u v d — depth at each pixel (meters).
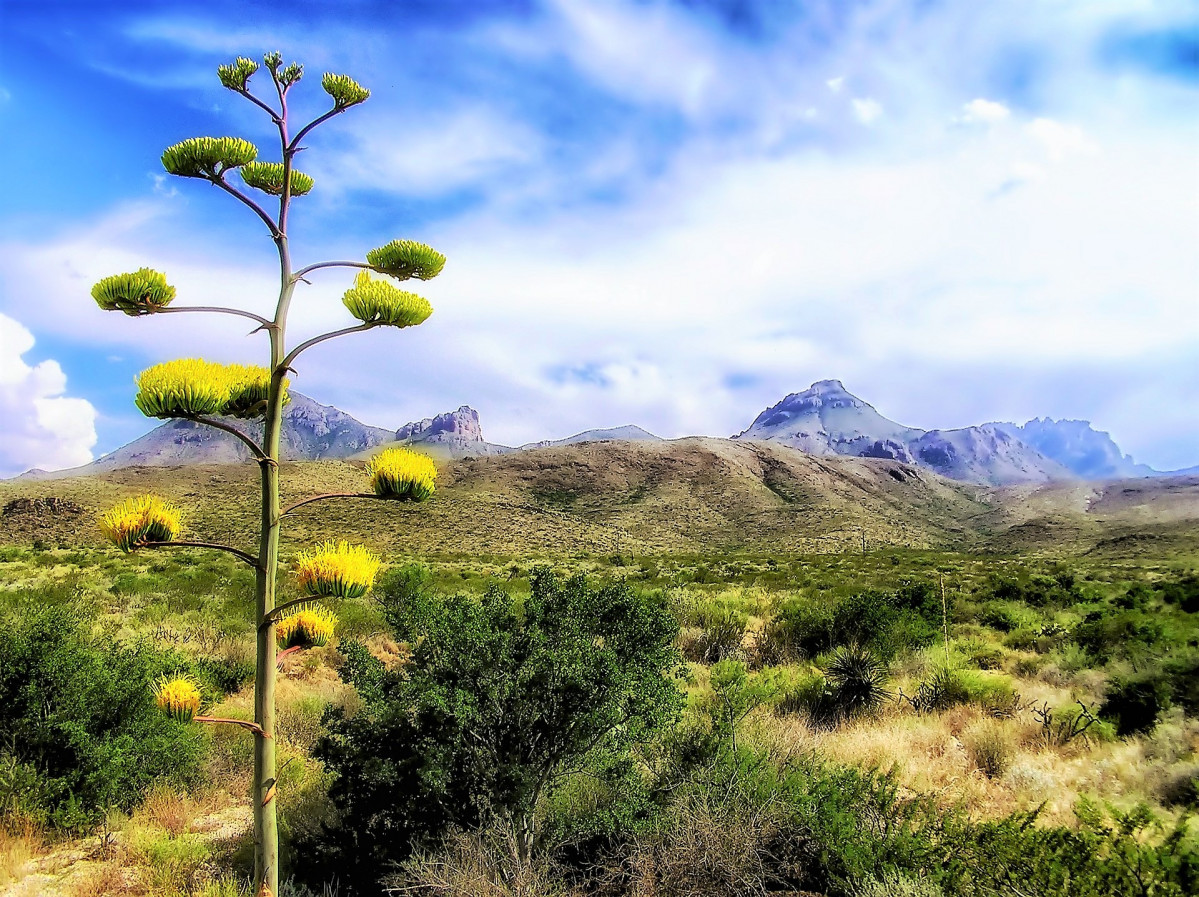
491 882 4.45
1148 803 6.20
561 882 4.79
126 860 5.78
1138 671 9.48
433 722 5.13
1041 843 4.63
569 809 5.55
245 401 3.16
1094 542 111.75
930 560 76.75
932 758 7.89
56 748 6.54
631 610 6.22
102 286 2.69
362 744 5.24
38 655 6.69
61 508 74.12
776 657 15.09
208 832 6.48
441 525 88.81
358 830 5.14
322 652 13.67
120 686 7.16
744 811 5.16
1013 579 30.17
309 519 75.75
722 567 60.09
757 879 4.67
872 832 5.06
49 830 6.15
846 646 14.42
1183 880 4.22
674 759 6.59
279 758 7.92
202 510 78.62
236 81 3.01
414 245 3.25
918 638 14.81
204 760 7.76
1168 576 37.59
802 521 132.62
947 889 4.50
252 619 15.86
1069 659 12.70
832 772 6.13
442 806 5.04
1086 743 8.16
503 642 5.45
